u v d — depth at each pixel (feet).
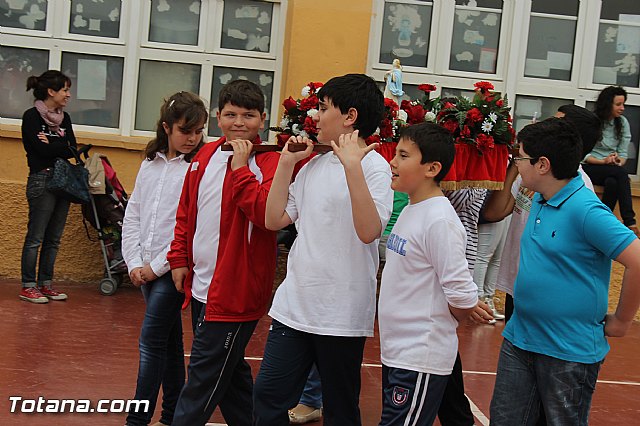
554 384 10.65
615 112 24.18
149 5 25.09
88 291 23.85
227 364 12.11
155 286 13.51
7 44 24.71
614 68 26.02
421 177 11.05
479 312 10.96
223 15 25.25
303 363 11.58
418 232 10.87
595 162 24.23
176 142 13.76
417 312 10.87
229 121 12.66
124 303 22.79
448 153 11.05
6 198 24.39
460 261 10.66
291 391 11.55
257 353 18.97
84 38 24.91
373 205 10.98
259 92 12.81
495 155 16.37
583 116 12.78
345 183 11.44
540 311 10.70
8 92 24.89
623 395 17.90
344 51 24.43
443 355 10.88
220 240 12.10
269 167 12.44
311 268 11.35
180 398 12.24
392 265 11.17
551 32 25.75
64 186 21.80
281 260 24.71
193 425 12.13
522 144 11.05
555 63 25.86
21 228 24.53
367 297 11.45
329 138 11.83
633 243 10.19
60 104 22.16
